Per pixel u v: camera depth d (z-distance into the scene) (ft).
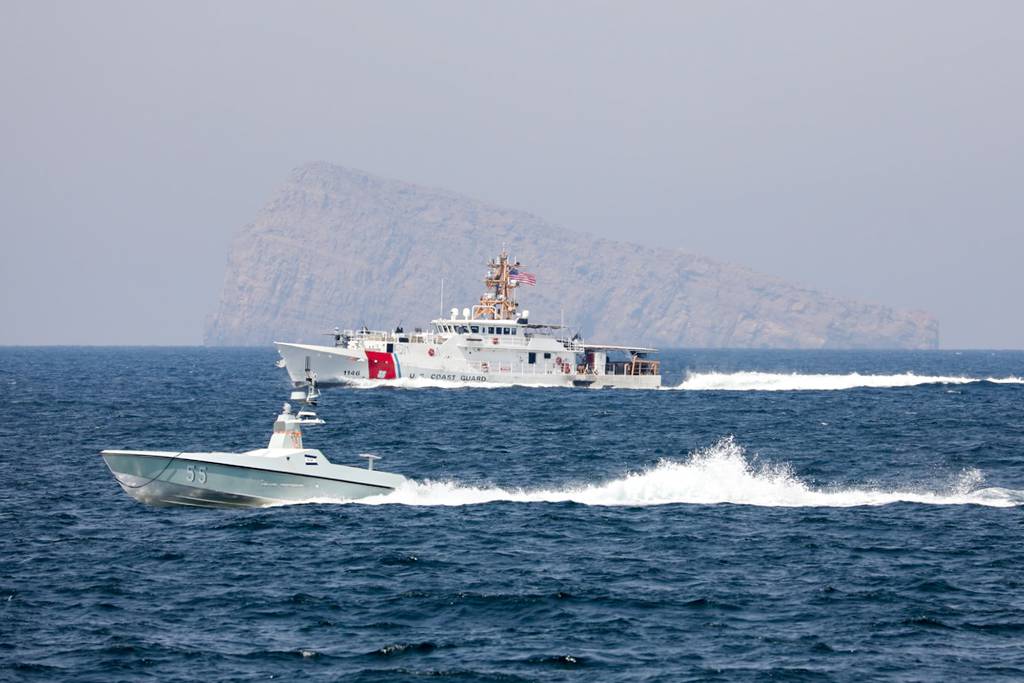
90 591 342.03
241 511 452.35
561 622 314.35
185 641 297.53
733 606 329.93
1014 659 286.46
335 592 341.41
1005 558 386.52
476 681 270.26
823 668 279.69
